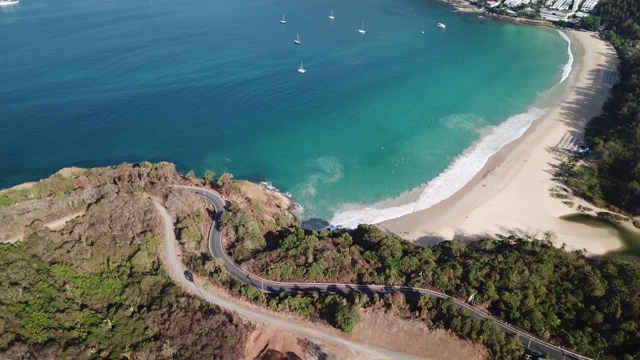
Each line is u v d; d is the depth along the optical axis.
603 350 96.50
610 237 147.50
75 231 112.81
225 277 107.06
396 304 101.31
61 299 97.31
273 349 95.94
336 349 94.69
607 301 106.62
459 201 163.12
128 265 108.94
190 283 106.94
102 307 100.06
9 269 99.12
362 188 169.25
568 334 99.00
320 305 101.69
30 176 159.88
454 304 104.25
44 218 116.88
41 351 85.06
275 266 111.75
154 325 96.19
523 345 97.31
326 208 159.50
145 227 119.19
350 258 118.19
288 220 146.88
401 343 95.94
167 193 133.00
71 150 173.50
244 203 140.38
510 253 124.50
